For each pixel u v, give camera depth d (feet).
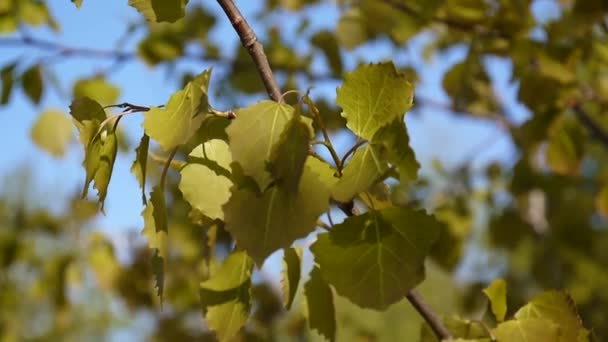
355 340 8.22
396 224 3.07
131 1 3.14
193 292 7.46
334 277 3.05
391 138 3.02
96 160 3.11
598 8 4.85
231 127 3.00
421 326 3.46
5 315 10.36
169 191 6.57
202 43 7.20
